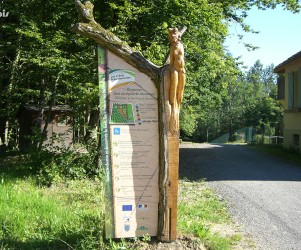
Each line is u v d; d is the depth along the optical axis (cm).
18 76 1859
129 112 539
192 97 1917
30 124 2345
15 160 1644
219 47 1279
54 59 1186
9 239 568
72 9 1258
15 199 770
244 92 6259
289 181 1170
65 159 1085
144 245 530
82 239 541
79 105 1184
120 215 537
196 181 1157
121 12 1150
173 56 528
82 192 902
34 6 1303
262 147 2428
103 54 537
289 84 2175
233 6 1470
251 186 1084
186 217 722
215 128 5656
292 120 2122
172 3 1147
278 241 613
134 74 540
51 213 685
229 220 730
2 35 1705
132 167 539
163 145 533
